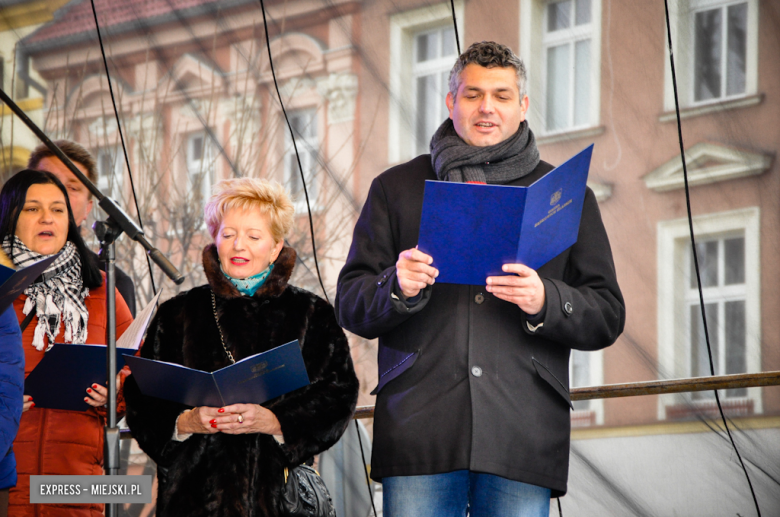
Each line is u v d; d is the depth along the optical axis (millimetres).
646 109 10242
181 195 10508
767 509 6574
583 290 2143
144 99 10734
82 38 10680
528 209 1831
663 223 10477
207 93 10945
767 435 6969
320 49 11148
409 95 11031
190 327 2332
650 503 7094
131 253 8555
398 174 2328
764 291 10211
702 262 10484
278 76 11148
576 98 10273
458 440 2031
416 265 1938
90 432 2652
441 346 2107
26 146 9008
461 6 10711
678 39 10070
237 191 2396
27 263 2650
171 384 2090
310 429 2238
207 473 2211
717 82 10031
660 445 9266
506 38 10430
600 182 10516
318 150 11039
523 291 1971
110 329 2182
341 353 2373
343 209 10750
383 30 11148
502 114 2244
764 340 10172
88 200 3715
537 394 2102
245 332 2320
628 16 10148
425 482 2080
